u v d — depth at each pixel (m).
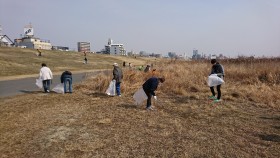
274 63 18.70
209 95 12.73
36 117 9.05
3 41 94.56
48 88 15.05
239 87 14.16
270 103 10.80
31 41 107.19
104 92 14.52
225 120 8.62
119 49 166.12
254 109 10.13
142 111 9.83
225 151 6.09
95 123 8.32
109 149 6.25
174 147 6.34
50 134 7.29
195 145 6.46
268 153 5.97
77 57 68.38
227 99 11.87
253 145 6.45
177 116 9.12
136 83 15.69
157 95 12.96
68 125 8.12
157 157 5.81
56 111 9.92
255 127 7.88
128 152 6.08
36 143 6.62
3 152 6.07
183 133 7.34
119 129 7.71
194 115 9.21
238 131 7.51
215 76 11.33
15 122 8.42
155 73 16.98
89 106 10.80
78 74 31.14
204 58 29.06
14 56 48.16
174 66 22.52
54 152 6.09
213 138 6.94
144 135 7.19
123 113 9.55
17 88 17.19
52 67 41.97
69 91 14.50
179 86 14.54
